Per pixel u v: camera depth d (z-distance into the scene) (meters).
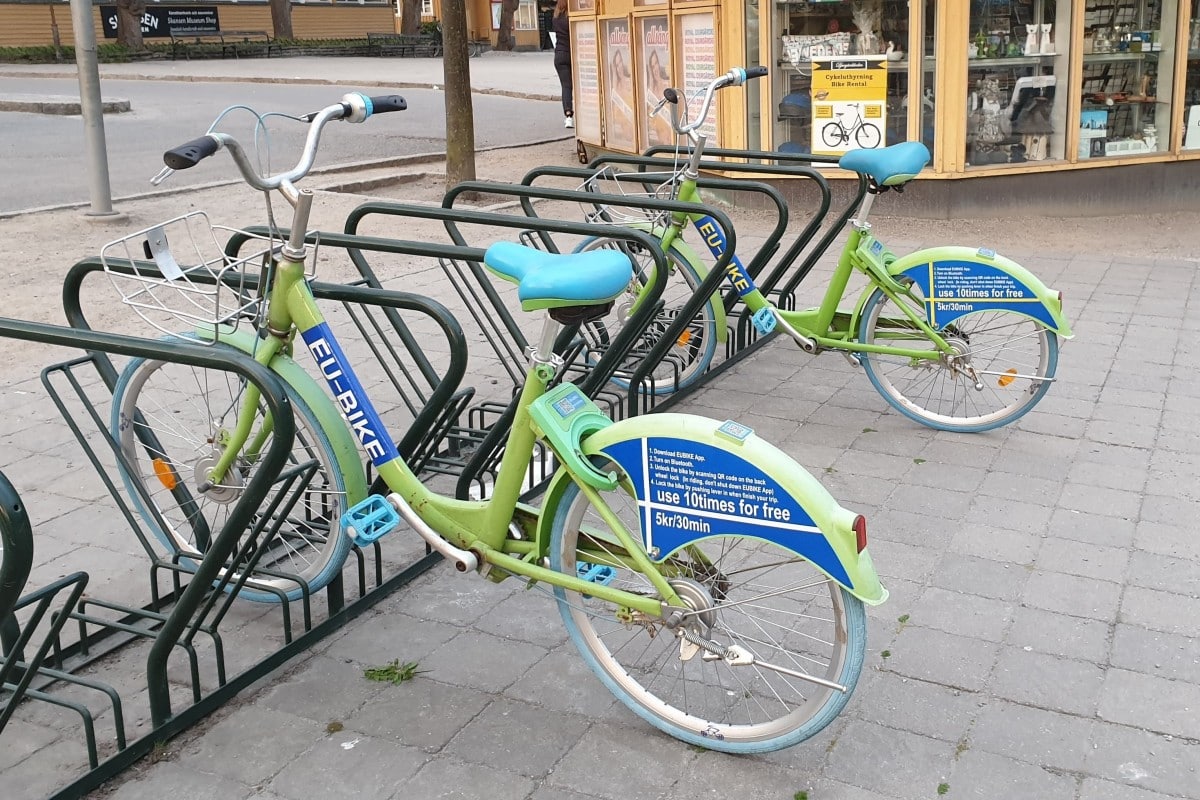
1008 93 8.02
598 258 2.50
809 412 4.64
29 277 6.79
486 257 2.69
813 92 8.24
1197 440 4.22
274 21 30.88
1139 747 2.50
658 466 2.39
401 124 14.73
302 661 2.91
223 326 3.06
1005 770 2.44
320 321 2.79
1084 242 7.58
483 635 3.03
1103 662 2.83
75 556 3.51
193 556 3.31
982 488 3.86
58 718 2.68
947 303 4.26
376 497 2.79
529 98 18.72
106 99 15.80
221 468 3.11
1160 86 8.20
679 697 2.71
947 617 3.05
